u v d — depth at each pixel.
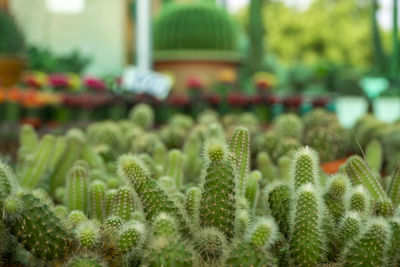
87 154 3.80
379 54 12.91
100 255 1.80
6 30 9.59
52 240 1.78
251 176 2.66
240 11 23.69
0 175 1.97
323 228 1.96
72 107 8.66
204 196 1.90
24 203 1.77
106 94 8.84
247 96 8.73
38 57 11.22
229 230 1.87
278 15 24.30
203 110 8.76
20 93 8.31
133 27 13.08
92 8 12.91
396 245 1.88
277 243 1.90
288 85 13.51
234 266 1.62
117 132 5.17
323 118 6.03
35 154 3.58
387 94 12.44
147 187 1.93
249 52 12.57
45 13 12.19
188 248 1.67
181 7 12.07
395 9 12.20
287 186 2.09
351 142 4.65
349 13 24.02
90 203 2.61
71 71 11.62
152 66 12.16
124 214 2.20
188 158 3.92
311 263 1.82
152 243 1.64
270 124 8.48
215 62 11.82
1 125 7.11
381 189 2.52
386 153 4.78
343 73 13.47
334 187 2.14
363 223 2.02
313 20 24.08
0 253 1.79
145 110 6.94
